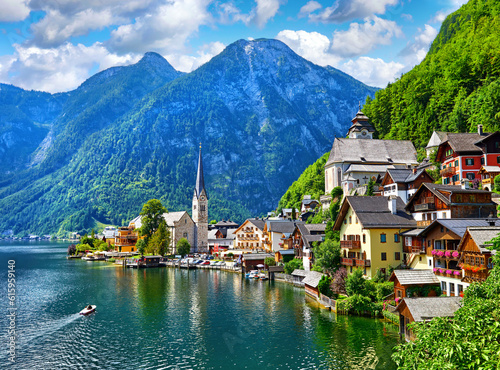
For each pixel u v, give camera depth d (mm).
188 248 183875
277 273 119625
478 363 27828
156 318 75188
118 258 191875
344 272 81750
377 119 195000
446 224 62562
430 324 34125
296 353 54969
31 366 52875
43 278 129625
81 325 71125
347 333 61094
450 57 169000
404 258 76938
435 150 128375
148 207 189000
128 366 52594
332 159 159000
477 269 53094
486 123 117062
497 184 84438
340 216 88188
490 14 189750
